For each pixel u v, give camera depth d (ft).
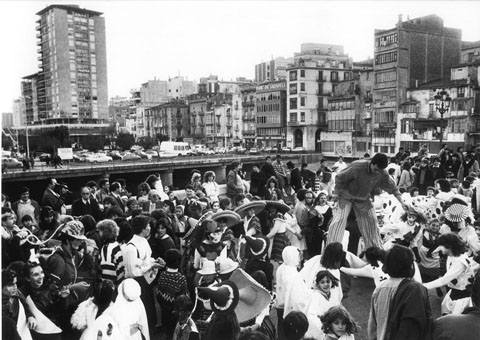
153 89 542.57
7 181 144.15
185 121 445.37
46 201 42.63
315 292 18.93
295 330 14.53
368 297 27.27
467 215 25.84
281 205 30.30
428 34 223.10
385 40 226.99
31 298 18.19
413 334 14.10
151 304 23.18
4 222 27.78
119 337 16.81
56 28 361.92
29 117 440.45
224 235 26.30
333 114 276.00
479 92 192.44
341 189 29.73
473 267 20.03
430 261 27.25
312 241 32.32
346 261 25.99
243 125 372.17
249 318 18.28
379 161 27.68
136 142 391.65
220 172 227.81
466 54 221.66
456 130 195.93
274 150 281.33
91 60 382.83
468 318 14.30
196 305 20.30
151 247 26.13
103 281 17.94
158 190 43.93
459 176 60.13
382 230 30.91
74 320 17.65
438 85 202.90
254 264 24.07
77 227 24.34
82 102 382.01
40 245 25.45
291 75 305.53
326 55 316.60
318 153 276.00
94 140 328.08
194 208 34.01
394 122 223.92
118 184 42.83
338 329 15.62
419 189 53.83
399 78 219.61
